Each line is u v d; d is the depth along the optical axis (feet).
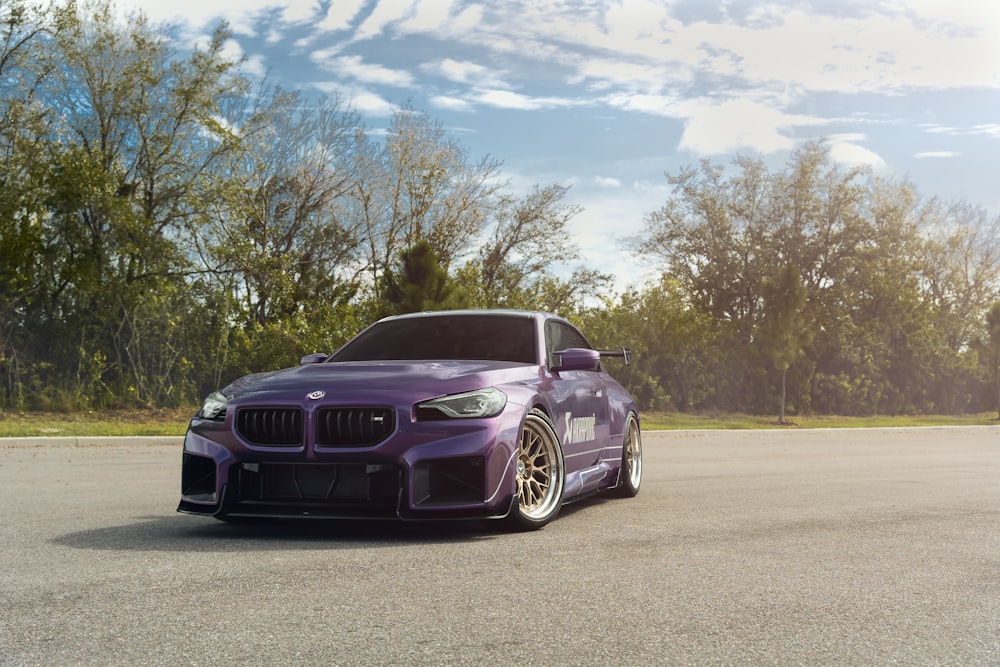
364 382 17.20
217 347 70.23
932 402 117.29
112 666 9.23
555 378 20.53
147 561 14.67
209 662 9.37
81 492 25.30
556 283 101.55
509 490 17.19
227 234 80.64
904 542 17.20
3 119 71.56
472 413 16.93
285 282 80.43
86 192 67.87
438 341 21.36
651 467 36.04
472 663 9.39
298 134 96.99
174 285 72.02
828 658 9.75
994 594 12.88
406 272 61.11
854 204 124.88
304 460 16.58
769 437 66.90
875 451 49.19
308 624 10.84
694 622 11.12
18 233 64.08
